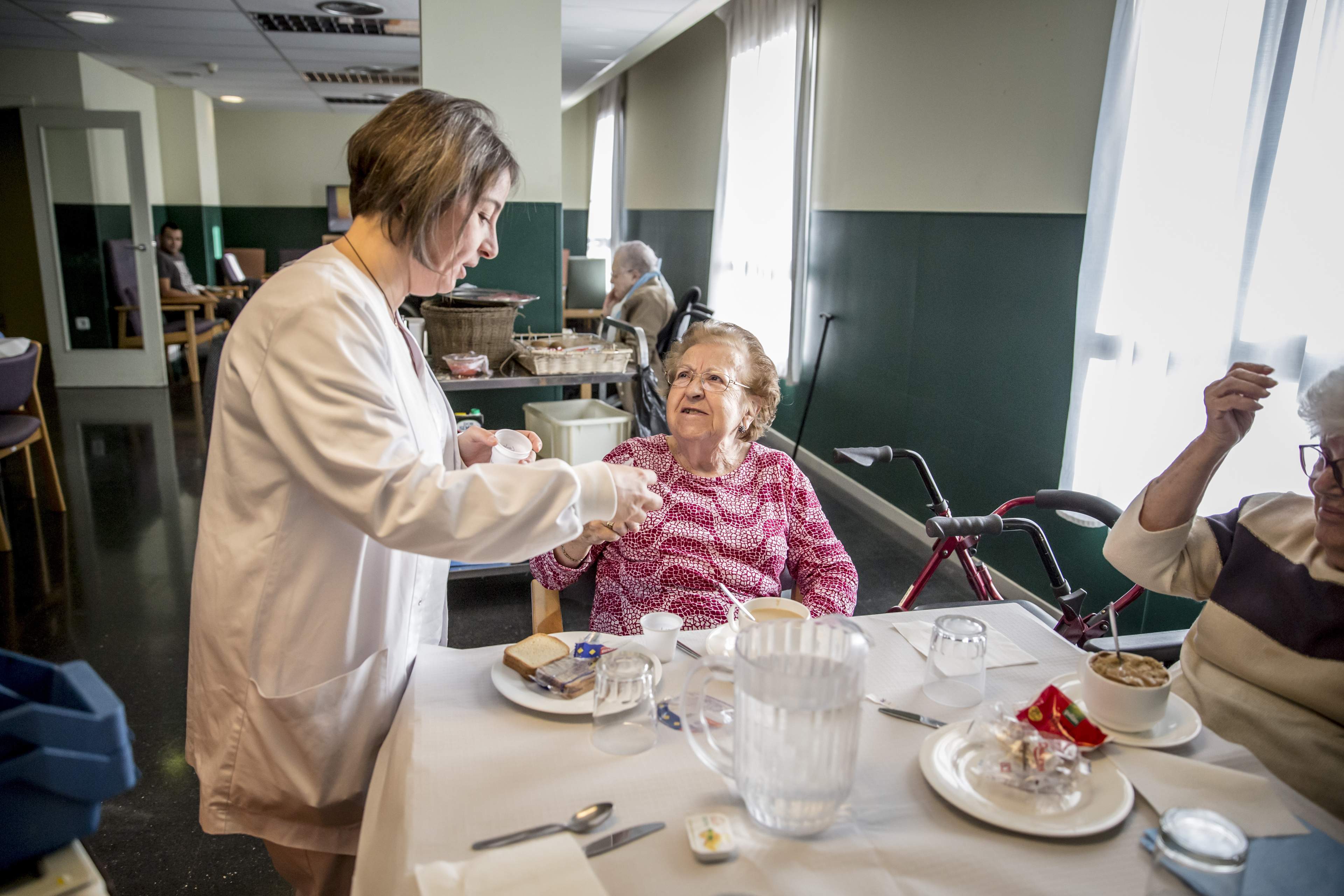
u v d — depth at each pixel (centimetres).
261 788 113
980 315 333
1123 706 100
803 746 80
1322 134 188
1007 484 321
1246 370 125
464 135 107
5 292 710
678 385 157
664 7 466
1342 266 185
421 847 81
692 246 698
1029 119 302
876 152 405
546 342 344
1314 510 134
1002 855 82
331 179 1125
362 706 115
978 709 108
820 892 76
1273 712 128
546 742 99
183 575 324
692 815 85
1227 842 72
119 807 195
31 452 484
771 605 126
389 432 99
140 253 641
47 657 262
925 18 360
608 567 159
